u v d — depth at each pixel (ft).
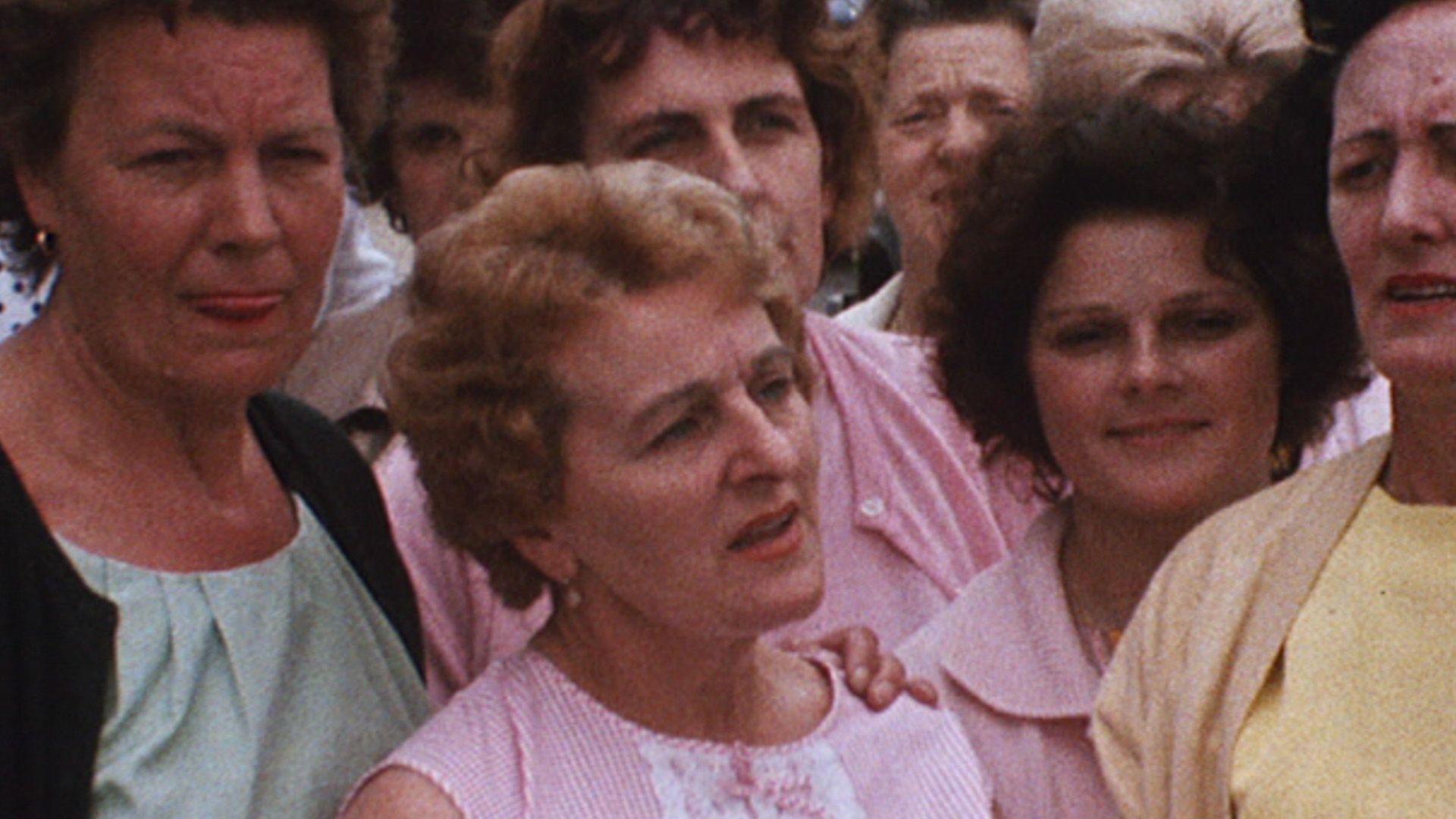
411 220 24.73
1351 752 13.47
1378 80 13.44
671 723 14.66
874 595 19.92
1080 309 17.13
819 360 20.59
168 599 14.51
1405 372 13.42
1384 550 14.20
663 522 13.89
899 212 27.14
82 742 13.56
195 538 15.11
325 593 16.08
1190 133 16.87
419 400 14.34
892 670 16.12
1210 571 15.28
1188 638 15.11
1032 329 17.74
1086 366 17.24
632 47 18.92
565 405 13.93
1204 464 17.07
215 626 14.79
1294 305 17.07
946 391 18.99
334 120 14.82
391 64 17.02
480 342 14.02
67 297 14.70
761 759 14.76
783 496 14.08
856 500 20.13
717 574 14.03
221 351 14.42
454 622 18.97
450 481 14.49
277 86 14.06
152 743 13.98
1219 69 19.54
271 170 14.32
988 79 26.50
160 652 14.32
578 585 14.67
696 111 19.02
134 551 14.60
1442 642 13.53
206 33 13.74
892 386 20.74
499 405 14.01
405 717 16.22
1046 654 17.52
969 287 18.15
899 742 15.56
